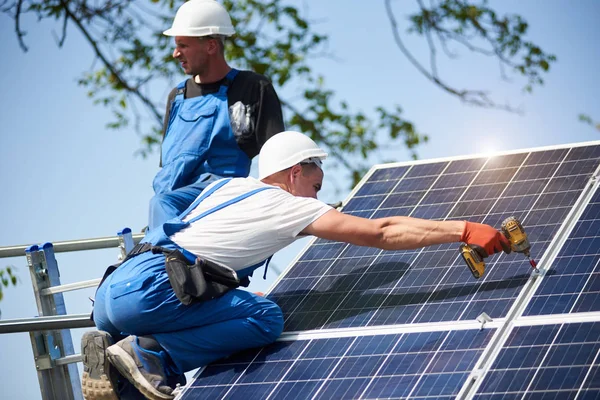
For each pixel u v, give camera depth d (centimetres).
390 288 1159
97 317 1214
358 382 988
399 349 1024
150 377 1134
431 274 1161
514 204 1227
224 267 1143
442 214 1256
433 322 1052
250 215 1151
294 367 1058
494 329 1000
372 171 1430
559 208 1189
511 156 1345
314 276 1249
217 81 1466
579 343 930
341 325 1116
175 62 3709
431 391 934
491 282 1097
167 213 1369
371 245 1124
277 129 1443
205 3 1468
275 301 1219
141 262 1158
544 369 911
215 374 1106
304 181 1227
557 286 1041
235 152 1446
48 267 1518
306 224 1142
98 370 1172
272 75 3688
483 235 1085
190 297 1110
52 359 1497
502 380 916
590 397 855
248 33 3728
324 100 3706
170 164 1453
